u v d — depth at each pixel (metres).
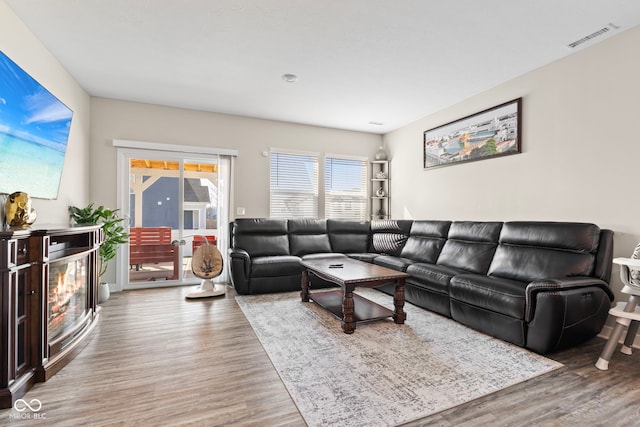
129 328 2.85
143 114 4.34
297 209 5.32
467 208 4.17
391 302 3.76
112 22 2.51
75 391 1.83
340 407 1.68
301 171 5.34
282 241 4.78
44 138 2.66
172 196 4.54
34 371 1.91
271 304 3.62
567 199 3.04
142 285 4.38
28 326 1.90
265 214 5.06
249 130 4.96
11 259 1.73
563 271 2.69
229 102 4.32
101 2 2.26
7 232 1.68
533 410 1.67
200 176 4.69
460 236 3.85
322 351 2.37
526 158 3.41
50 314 2.09
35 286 1.94
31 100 2.43
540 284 2.33
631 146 2.59
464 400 1.75
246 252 4.14
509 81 3.59
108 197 4.18
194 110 4.62
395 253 4.74
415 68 3.31
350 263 3.70
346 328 2.73
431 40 2.77
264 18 2.46
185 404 1.71
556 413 1.64
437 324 2.97
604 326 2.73
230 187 4.80
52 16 2.41
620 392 1.84
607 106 2.74
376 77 3.53
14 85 2.19
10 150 2.17
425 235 4.39
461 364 2.17
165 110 4.46
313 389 1.85
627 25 2.54
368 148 5.86
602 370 2.10
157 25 2.55
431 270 3.40
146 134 4.36
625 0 2.22
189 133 4.59
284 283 4.16
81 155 3.77
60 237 2.57
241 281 3.99
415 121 5.13
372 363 2.18
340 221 5.26
